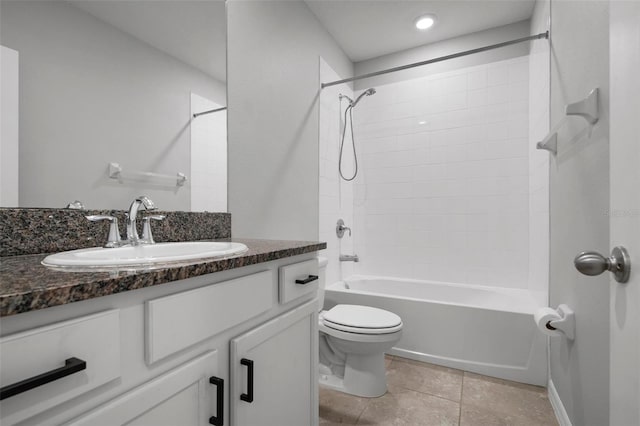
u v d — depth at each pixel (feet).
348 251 9.94
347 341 5.63
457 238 9.14
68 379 1.56
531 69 8.09
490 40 8.83
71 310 1.62
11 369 1.38
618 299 1.96
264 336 2.99
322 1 7.66
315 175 8.11
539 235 7.06
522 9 8.00
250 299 2.84
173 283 2.15
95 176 3.54
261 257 2.91
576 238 4.25
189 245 3.77
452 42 9.26
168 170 4.34
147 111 4.09
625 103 1.89
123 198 3.82
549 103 6.21
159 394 2.01
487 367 6.53
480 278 8.87
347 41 9.37
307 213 7.70
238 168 5.51
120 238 3.69
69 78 3.32
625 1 1.88
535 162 7.55
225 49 5.25
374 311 6.25
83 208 3.42
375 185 10.16
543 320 4.60
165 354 2.04
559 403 5.13
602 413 3.37
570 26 4.67
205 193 4.88
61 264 2.16
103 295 1.69
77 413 1.63
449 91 9.28
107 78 3.67
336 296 8.02
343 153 9.67
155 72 4.18
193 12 4.72
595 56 3.57
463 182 9.09
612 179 2.07
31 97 3.03
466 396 5.82
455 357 6.84
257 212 5.95
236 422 2.64
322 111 8.46
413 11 8.07
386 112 10.04
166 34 4.33
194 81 4.72
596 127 3.50
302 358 3.68
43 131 3.12
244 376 2.72
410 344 7.27
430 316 7.08
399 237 9.83
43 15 3.14
